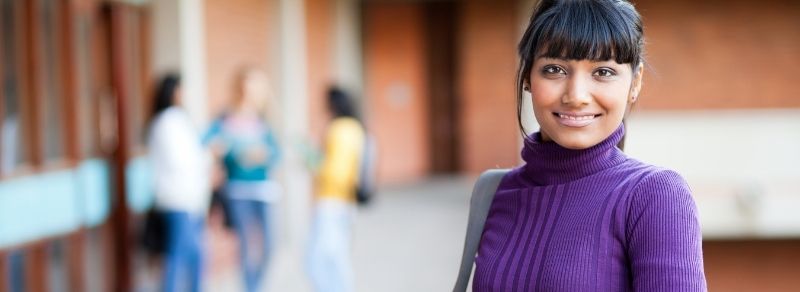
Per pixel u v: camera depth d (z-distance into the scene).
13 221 4.95
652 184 1.67
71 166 5.63
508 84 15.18
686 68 10.24
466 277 2.02
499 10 15.09
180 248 5.78
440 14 15.48
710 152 10.05
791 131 9.95
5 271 4.85
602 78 1.73
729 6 10.21
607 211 1.69
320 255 5.89
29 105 5.19
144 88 6.67
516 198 1.87
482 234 1.98
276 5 10.07
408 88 15.62
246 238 6.32
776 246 8.84
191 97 6.79
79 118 5.77
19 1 5.10
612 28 1.71
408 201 13.18
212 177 7.00
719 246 8.87
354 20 14.86
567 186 1.78
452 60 15.50
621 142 1.89
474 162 15.47
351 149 5.90
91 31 6.00
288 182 9.88
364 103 15.67
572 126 1.74
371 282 7.93
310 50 11.44
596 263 1.67
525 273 1.75
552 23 1.75
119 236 6.14
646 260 1.61
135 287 6.30
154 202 5.79
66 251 5.58
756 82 10.22
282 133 9.98
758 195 8.74
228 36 8.20
